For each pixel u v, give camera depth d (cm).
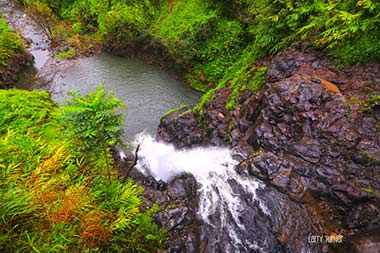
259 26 1045
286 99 727
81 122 525
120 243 489
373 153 584
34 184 477
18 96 978
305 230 561
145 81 1417
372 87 678
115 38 1664
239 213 628
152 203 681
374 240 506
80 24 1966
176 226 626
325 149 630
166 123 990
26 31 1958
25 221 409
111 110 541
